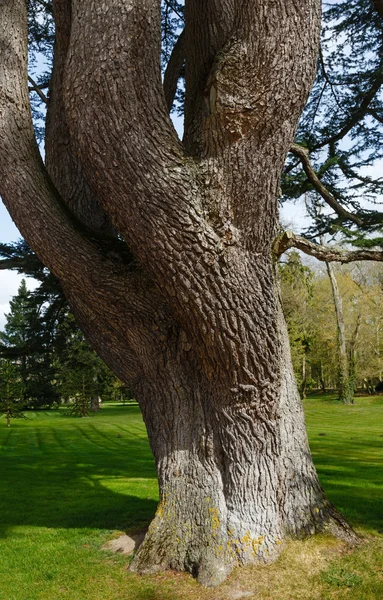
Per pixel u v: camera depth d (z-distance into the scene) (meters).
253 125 3.42
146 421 4.60
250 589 3.68
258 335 3.69
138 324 4.32
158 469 4.43
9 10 4.14
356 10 6.91
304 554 4.09
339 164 7.16
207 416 4.26
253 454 4.08
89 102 3.36
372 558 4.11
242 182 3.51
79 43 3.39
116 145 3.38
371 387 36.00
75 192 5.00
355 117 7.34
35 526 6.02
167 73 6.00
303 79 3.44
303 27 3.38
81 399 29.20
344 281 32.22
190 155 3.69
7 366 24.27
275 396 4.01
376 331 31.47
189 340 4.07
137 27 3.36
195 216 3.43
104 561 4.51
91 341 4.82
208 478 4.15
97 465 11.25
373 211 6.65
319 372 40.66
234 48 3.41
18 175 3.97
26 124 4.08
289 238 4.54
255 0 3.31
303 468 4.62
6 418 24.64
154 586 3.81
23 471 10.53
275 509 4.15
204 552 3.93
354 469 9.72
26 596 3.90
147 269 3.69
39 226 4.02
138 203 3.42
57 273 4.22
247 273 3.60
